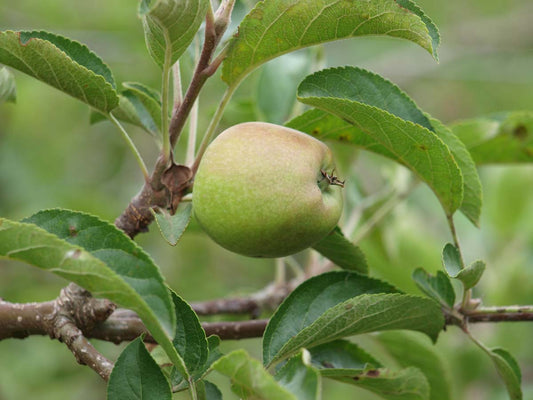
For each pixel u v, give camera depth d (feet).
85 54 1.74
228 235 1.66
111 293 1.51
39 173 3.46
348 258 1.81
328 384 2.84
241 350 1.44
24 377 2.75
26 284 2.96
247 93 2.90
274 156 1.65
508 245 2.55
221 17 1.64
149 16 1.60
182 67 2.01
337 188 1.73
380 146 1.83
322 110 1.78
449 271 1.71
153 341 1.74
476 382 2.48
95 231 1.55
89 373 2.83
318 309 1.74
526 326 2.51
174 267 3.32
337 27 1.66
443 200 1.76
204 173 1.66
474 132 2.06
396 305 1.67
